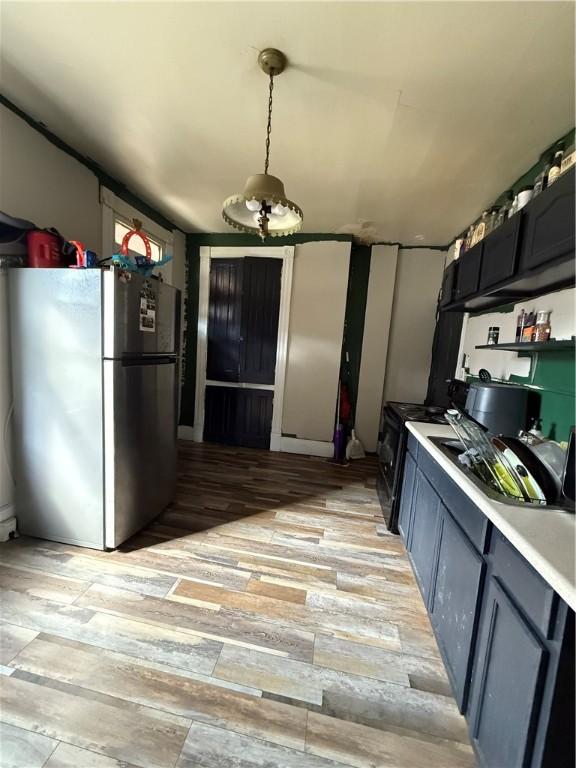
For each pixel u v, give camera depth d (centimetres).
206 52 149
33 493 200
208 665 132
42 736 106
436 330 380
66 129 212
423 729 114
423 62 147
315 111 183
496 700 93
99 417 186
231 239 401
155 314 216
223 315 411
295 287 392
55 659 130
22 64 161
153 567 187
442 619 138
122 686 122
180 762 101
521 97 164
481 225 230
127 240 207
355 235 374
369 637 150
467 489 120
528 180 225
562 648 71
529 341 180
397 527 237
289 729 112
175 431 254
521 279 152
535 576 82
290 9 127
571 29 127
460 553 124
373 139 205
